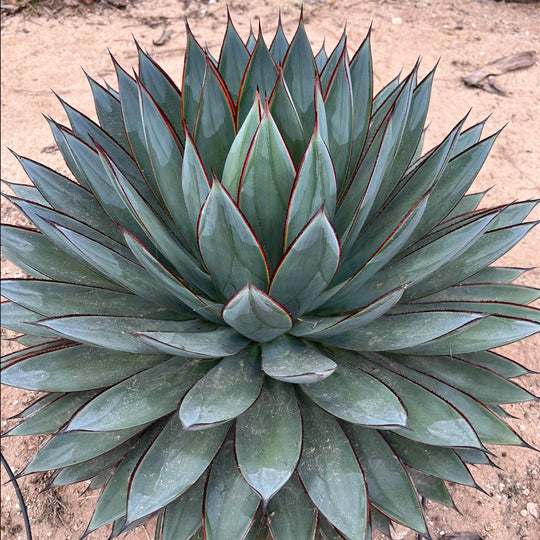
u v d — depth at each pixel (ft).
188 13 5.34
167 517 1.95
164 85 2.22
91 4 5.59
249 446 1.83
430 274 2.05
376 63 4.53
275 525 1.92
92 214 2.28
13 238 2.16
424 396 1.91
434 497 2.14
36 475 2.84
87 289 2.13
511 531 2.51
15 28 5.38
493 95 4.21
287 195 1.86
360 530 1.76
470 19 4.98
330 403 1.86
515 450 2.71
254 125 1.77
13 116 4.51
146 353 1.93
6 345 3.34
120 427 1.83
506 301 2.23
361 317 1.77
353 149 2.18
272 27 5.01
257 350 2.04
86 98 4.58
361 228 2.10
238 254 1.85
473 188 3.66
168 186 2.09
